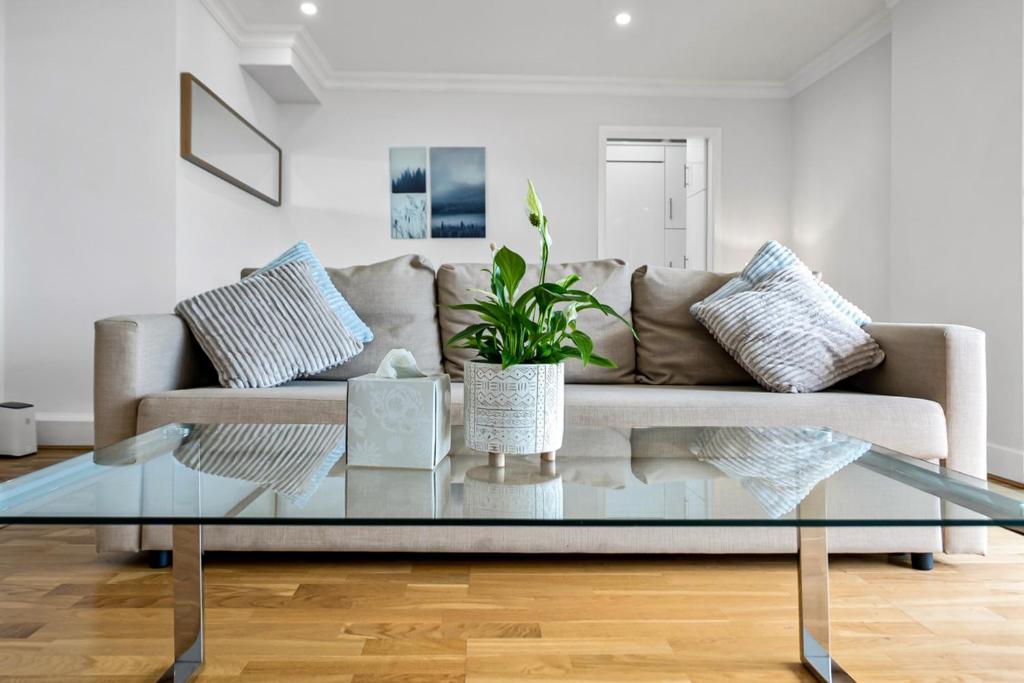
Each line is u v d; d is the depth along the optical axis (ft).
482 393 3.60
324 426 4.71
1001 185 9.97
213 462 3.57
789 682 3.86
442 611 4.81
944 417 5.59
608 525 2.59
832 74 16.05
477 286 7.72
